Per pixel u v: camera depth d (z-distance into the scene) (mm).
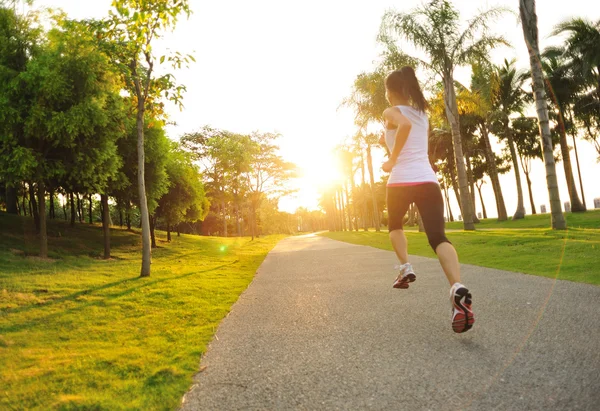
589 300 3779
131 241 21844
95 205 34625
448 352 2658
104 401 2328
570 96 31828
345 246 18094
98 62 12641
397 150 2938
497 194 38094
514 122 38219
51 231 18844
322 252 15234
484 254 9086
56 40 13211
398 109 2977
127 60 9867
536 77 15031
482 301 4125
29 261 11508
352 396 2141
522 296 4219
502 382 2129
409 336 3102
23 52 13398
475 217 41531
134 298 6402
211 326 4188
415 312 3891
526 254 8297
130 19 9219
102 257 15211
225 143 37406
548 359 2379
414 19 20000
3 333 4414
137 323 4676
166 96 10117
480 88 21578
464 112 23453
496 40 19547
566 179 35406
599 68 29188
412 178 2945
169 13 9125
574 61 29297
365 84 23500
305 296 5531
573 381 2062
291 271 9266
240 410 2100
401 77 3061
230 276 9172
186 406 2205
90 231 22016
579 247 8305
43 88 11984
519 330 2996
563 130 33344
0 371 3061
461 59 19969
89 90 13031
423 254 10875
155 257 16406
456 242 13008
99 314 5293
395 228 3189
